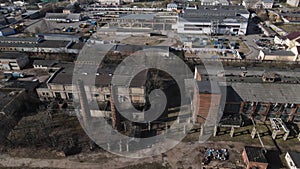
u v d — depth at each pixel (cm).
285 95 5016
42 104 5844
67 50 8506
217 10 12369
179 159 4378
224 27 10894
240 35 10931
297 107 4931
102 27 11712
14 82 6384
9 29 10988
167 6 14575
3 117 5078
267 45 9669
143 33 10781
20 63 7556
